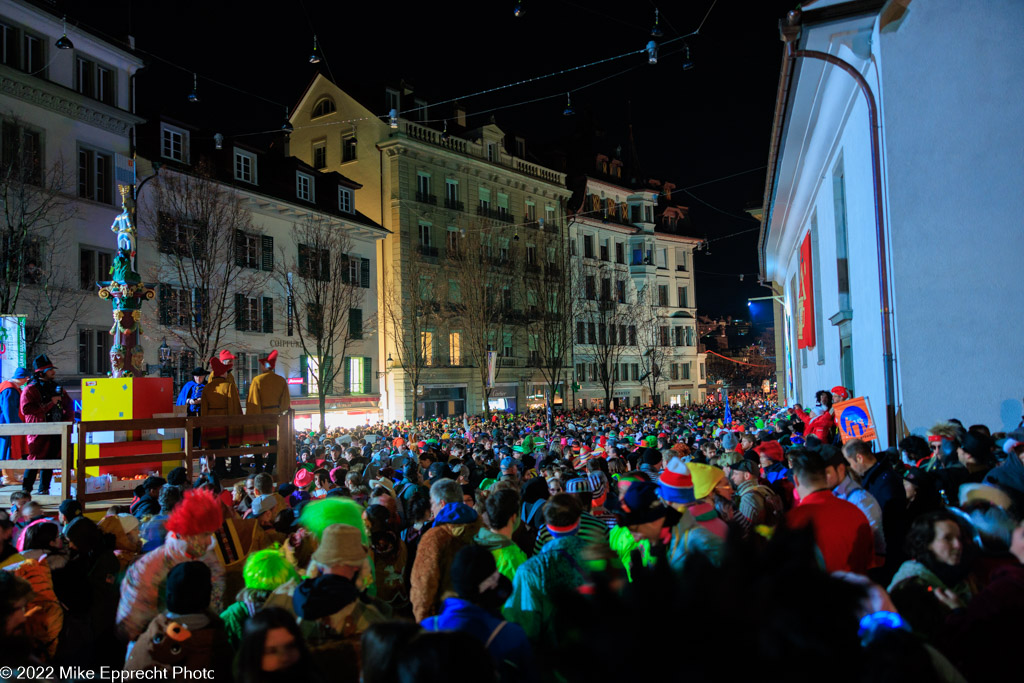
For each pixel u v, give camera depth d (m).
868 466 5.21
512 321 48.16
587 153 60.16
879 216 10.07
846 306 14.01
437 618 3.50
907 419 9.54
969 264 9.50
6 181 21.30
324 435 23.92
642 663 1.60
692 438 14.75
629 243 61.12
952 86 9.66
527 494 6.31
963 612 3.03
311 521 3.75
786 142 15.20
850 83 11.41
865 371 12.13
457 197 46.06
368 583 3.99
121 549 5.95
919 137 9.70
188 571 3.51
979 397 9.34
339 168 44.22
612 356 55.62
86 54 26.59
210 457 10.12
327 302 36.00
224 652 3.53
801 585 1.74
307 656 2.79
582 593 1.84
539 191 52.69
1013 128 9.47
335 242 35.34
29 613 4.29
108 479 9.48
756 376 106.06
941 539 3.45
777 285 36.19
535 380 49.97
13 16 24.08
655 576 1.78
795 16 10.04
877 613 2.82
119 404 10.05
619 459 9.49
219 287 28.72
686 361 65.44
